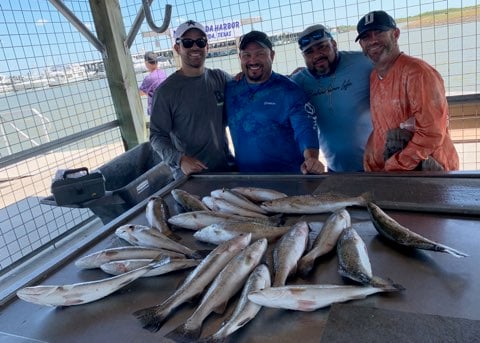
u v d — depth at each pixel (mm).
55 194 2100
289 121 2336
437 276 1027
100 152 3857
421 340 806
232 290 1061
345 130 2400
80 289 1131
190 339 922
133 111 3518
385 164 1969
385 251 1185
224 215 1524
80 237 3443
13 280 2850
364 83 2303
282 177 1962
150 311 1040
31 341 1016
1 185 3939
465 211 1300
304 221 1370
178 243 1406
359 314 909
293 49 3242
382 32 1917
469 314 870
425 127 1829
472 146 3451
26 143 3229
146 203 1853
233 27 3381
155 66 3820
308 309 955
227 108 2500
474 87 2803
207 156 2545
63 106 3340
